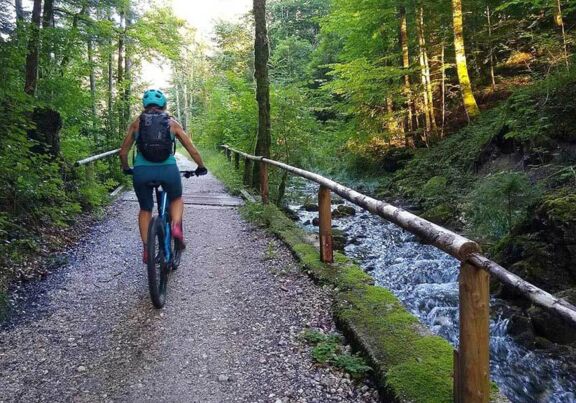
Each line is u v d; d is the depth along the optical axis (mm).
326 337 3549
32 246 5406
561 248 5738
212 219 7945
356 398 2883
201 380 3062
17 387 2959
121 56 14898
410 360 3025
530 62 14031
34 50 8211
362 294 4184
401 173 14336
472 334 2232
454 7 13516
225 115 21547
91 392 2932
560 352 4562
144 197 4242
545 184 8289
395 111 16312
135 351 3430
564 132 9203
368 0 14438
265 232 6887
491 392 2703
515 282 1884
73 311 4137
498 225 7941
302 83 15164
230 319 3965
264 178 8664
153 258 3961
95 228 7152
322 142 17047
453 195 10758
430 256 7949
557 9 12000
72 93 9625
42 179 6609
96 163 9594
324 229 5066
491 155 11164
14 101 5973
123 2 12344
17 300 4324
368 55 17031
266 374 3125
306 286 4648
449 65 14539
